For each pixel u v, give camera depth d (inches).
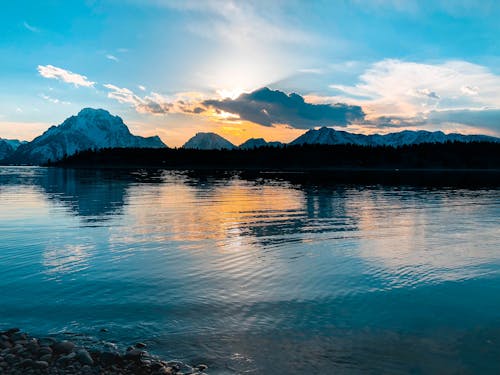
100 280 558.6
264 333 393.1
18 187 2807.6
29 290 514.6
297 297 491.5
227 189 2664.9
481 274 587.5
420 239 862.5
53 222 1108.5
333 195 2150.6
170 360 343.6
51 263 650.2
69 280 558.9
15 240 842.2
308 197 2007.9
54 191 2397.9
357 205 1606.8
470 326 408.2
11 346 366.6
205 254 714.2
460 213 1343.5
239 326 408.5
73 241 833.5
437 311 446.9
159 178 4633.4
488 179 4559.5
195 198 1932.8
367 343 373.1
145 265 636.7
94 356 350.0
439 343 372.8
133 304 466.3
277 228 1013.8
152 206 1547.7
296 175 5876.0
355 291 513.0
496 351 357.4
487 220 1168.8
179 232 950.4
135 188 2736.2
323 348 363.6
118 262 656.4
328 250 748.0
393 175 5954.7
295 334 390.9
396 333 392.8
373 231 970.7
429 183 3592.5
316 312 444.8
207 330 399.9
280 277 572.1
